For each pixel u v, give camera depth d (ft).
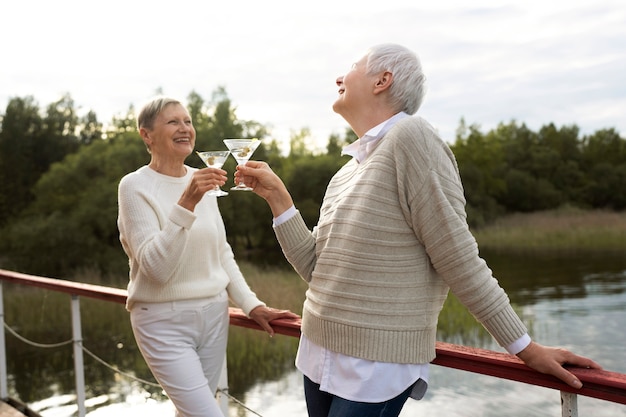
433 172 4.42
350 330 4.63
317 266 5.02
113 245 92.48
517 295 50.06
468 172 151.53
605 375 4.00
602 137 183.21
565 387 4.17
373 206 4.59
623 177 167.43
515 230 118.42
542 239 106.22
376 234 4.57
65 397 27.17
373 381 4.56
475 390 22.45
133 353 34.50
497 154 165.99
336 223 4.85
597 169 171.12
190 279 6.55
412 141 4.50
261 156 126.11
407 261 4.58
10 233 94.73
